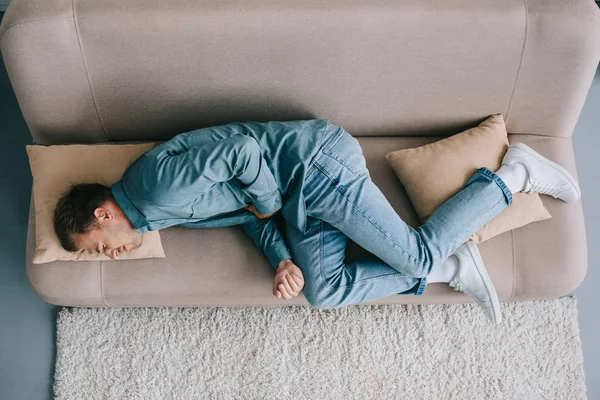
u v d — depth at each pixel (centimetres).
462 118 170
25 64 151
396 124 172
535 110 167
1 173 203
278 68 156
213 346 184
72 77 155
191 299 163
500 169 161
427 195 162
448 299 170
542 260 160
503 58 155
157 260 161
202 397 179
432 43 152
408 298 170
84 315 186
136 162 144
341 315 186
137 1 147
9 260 194
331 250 158
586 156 205
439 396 179
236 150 133
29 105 160
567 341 183
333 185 150
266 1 148
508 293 162
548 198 166
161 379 181
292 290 154
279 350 183
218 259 161
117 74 156
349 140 156
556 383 180
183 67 155
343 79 159
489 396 179
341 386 180
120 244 147
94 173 160
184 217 150
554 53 153
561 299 187
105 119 167
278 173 150
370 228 152
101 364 182
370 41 151
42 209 157
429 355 183
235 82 159
